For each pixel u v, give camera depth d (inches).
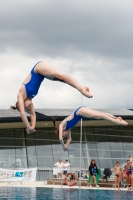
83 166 2358.5
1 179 1718.8
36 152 2327.8
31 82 500.1
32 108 512.1
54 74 492.7
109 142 2440.9
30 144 2333.9
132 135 2481.5
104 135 2443.4
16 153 2303.2
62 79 495.2
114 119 535.2
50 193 1161.4
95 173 1603.1
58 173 1828.2
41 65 497.7
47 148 2347.4
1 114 2190.0
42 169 2300.7
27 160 2303.2
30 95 504.4
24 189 1359.5
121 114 2251.5
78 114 549.0
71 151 2372.0
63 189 1382.9
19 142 2322.8
